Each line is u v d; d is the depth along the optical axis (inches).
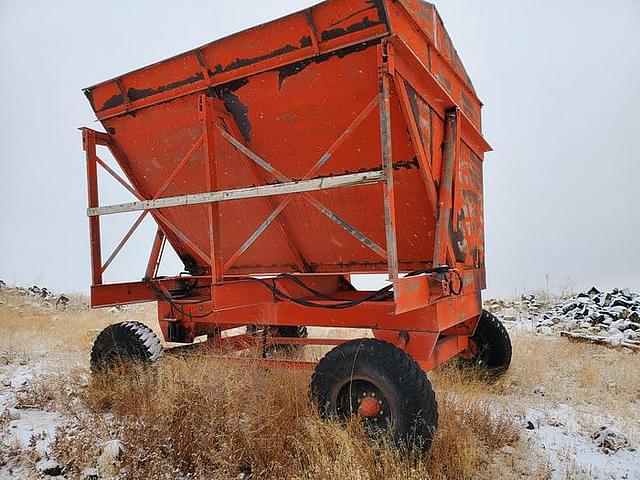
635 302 402.0
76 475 127.6
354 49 153.2
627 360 276.1
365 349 146.0
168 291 262.4
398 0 144.6
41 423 169.6
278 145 192.7
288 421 150.6
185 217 249.3
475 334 236.1
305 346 294.4
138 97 212.5
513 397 216.5
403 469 125.1
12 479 126.8
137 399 171.6
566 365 268.4
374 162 178.9
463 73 205.8
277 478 127.6
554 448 158.6
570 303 446.0
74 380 210.5
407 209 184.9
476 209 217.2
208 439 136.5
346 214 198.5
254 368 186.5
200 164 221.0
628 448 159.6
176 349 224.8
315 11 153.7
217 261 181.6
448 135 181.3
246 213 224.2
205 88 191.2
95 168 229.6
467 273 196.1
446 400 175.2
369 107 147.2
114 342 214.2
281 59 169.2
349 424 140.9
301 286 209.9
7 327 369.7
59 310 535.5
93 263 225.8
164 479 123.3
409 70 153.3
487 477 136.9
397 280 132.6
